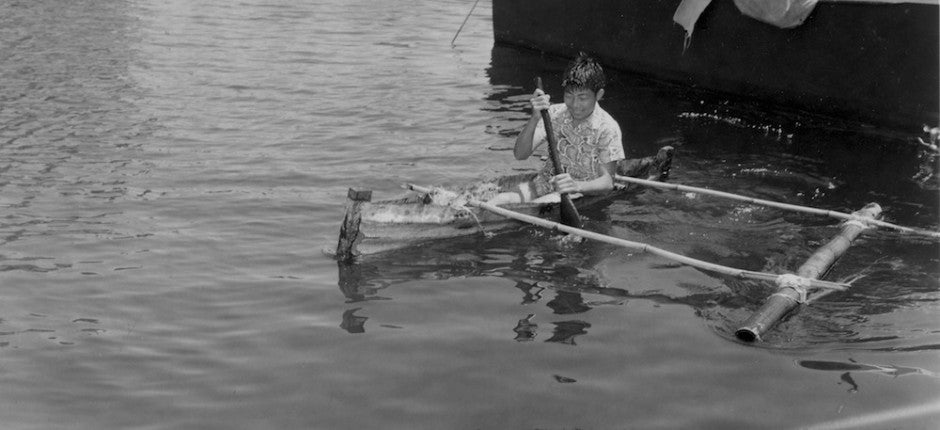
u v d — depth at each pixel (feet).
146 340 15.33
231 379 14.21
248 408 13.46
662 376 14.32
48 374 14.28
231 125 28.02
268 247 19.06
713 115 30.12
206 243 19.19
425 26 44.70
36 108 29.12
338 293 17.06
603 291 17.21
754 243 19.57
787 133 28.07
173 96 31.17
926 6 25.88
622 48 35.58
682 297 17.02
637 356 14.89
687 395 13.82
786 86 30.04
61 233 19.49
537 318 16.16
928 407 13.46
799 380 14.20
